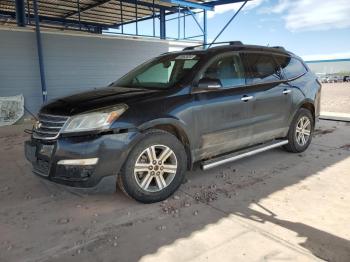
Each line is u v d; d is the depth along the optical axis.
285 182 4.46
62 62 9.80
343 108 13.16
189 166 4.24
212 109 4.24
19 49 8.97
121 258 2.81
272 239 3.06
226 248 2.93
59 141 3.50
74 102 3.79
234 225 3.33
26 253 2.90
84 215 3.58
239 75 4.70
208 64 4.37
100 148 3.42
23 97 9.12
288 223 3.35
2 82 8.85
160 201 3.88
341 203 3.80
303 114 5.73
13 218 3.54
